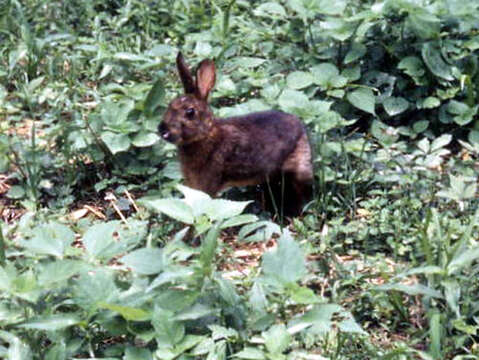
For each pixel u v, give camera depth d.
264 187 2.82
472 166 2.81
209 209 2.16
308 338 2.21
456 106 2.95
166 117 2.66
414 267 2.39
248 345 2.14
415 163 2.76
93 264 2.18
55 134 2.87
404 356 2.18
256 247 2.60
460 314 2.26
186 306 2.12
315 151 2.80
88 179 2.84
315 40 3.13
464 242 2.28
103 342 2.24
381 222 2.58
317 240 2.57
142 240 2.56
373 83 3.02
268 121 2.76
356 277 2.38
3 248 2.31
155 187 2.80
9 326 2.18
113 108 2.84
